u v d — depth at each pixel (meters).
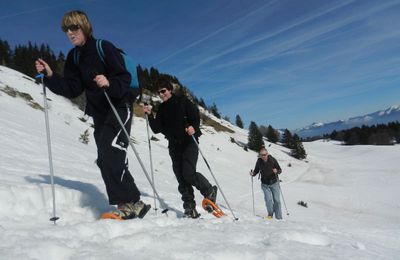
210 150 52.97
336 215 23.03
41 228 2.77
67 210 3.68
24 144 12.09
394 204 27.34
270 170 10.06
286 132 85.81
